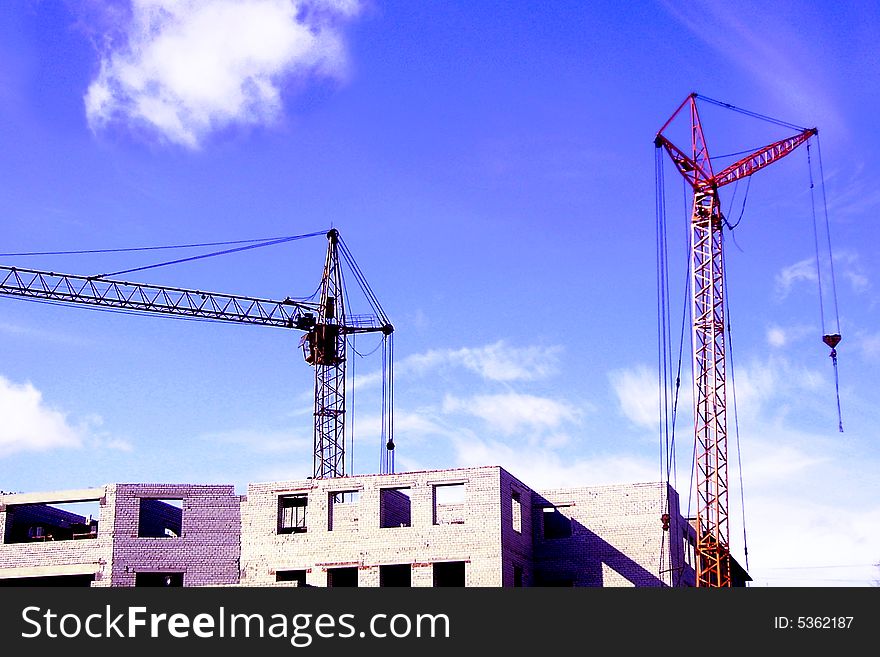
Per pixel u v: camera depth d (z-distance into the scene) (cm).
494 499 7331
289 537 7556
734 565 9312
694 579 8862
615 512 8131
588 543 8106
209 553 7562
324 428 11644
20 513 7981
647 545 8012
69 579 7594
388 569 7631
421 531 7369
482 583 7181
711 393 9156
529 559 7962
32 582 7550
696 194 9581
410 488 7494
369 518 7475
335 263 12094
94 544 7456
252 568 7544
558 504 8219
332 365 11831
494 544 7244
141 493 7575
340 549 7450
